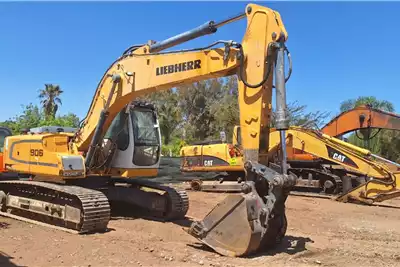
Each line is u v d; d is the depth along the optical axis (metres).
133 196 10.33
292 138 15.38
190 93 41.12
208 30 7.11
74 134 9.75
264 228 6.13
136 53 8.57
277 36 6.33
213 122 40.16
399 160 31.08
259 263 5.91
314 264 6.03
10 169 10.07
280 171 6.28
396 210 12.71
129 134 9.48
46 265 5.84
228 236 6.35
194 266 5.80
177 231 8.31
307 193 15.79
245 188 6.21
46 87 55.72
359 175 15.48
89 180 9.70
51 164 9.02
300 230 8.98
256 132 6.45
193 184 17.14
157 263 5.97
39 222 8.92
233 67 6.72
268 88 6.55
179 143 36.34
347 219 10.84
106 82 8.93
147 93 8.32
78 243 7.06
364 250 7.04
